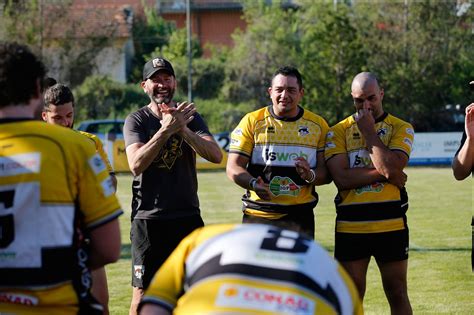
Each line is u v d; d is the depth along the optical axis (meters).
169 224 14.36
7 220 7.45
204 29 133.25
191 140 14.05
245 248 5.83
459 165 13.67
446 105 88.81
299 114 14.69
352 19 90.94
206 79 99.50
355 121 14.48
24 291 7.43
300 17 100.31
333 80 81.38
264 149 14.49
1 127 7.66
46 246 7.44
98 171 7.82
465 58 89.12
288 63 93.81
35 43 83.31
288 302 5.49
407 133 14.44
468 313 18.00
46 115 13.91
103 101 89.94
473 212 36.06
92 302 7.92
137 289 14.69
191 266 5.95
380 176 13.98
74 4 90.44
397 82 85.94
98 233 7.82
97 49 89.88
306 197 14.57
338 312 5.74
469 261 24.12
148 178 14.35
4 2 83.50
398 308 14.54
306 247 5.94
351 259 14.39
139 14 118.69
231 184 52.06
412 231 30.34
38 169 7.48
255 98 94.62
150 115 14.81
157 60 14.68
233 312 5.43
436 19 88.50
